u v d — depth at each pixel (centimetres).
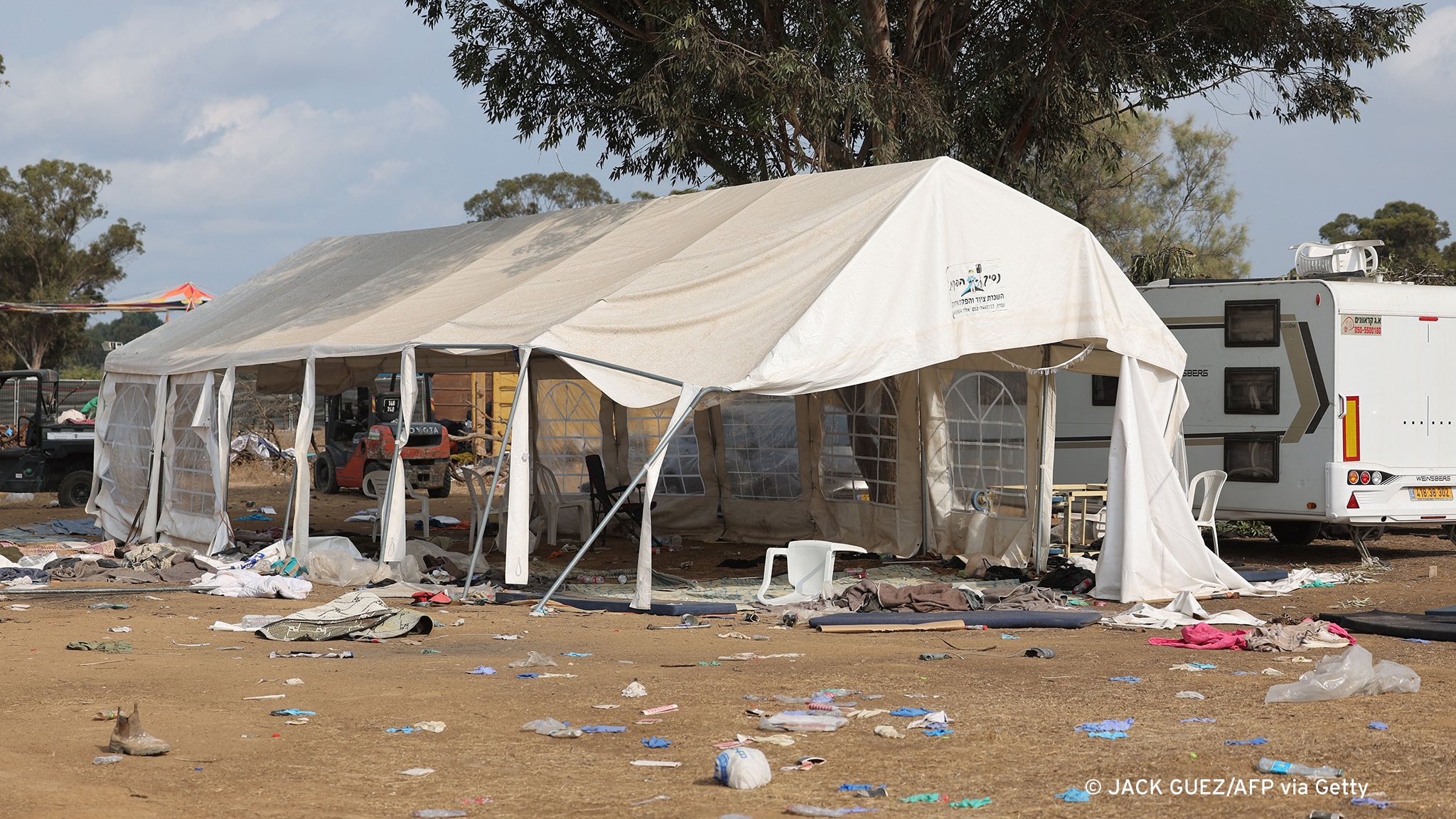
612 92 1895
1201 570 1091
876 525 1431
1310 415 1302
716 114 1830
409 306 1348
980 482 1317
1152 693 659
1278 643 815
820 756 523
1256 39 1775
